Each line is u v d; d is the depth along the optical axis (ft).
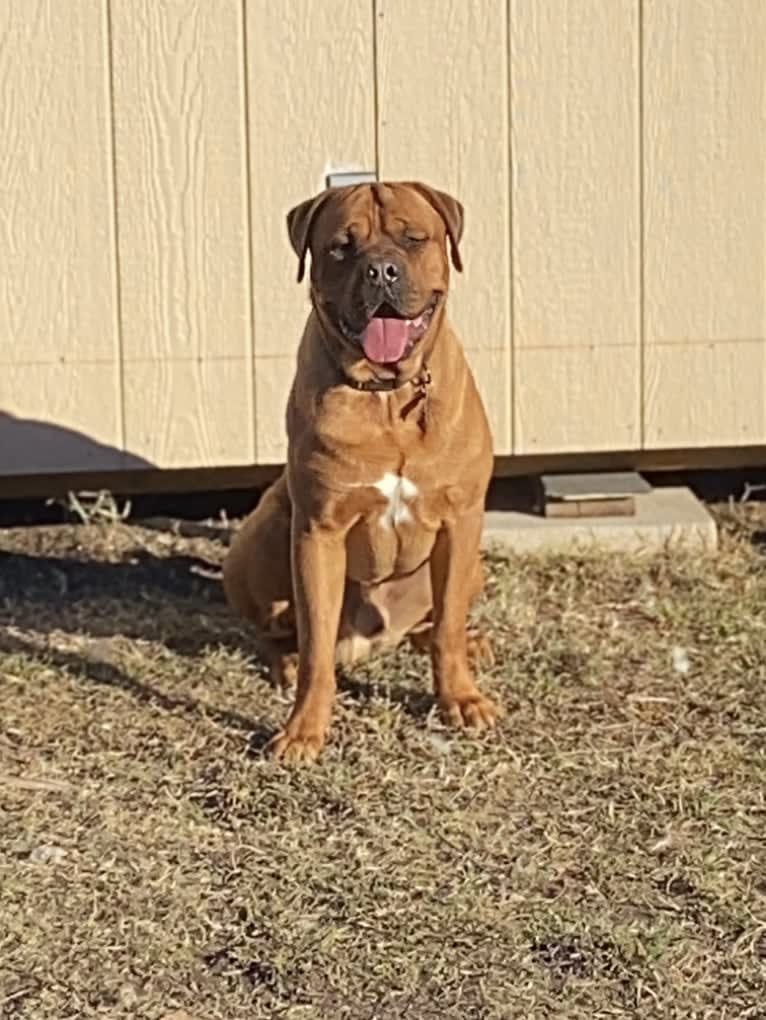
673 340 15.93
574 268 15.80
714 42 15.61
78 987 11.71
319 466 13.34
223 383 15.83
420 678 14.21
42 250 15.58
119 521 16.40
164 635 14.85
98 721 13.79
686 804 12.87
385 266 12.92
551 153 15.66
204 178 15.57
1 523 16.46
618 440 16.02
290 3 15.40
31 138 15.46
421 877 12.37
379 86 15.52
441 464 13.42
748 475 16.78
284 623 14.32
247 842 12.66
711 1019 11.48
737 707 13.84
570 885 12.32
